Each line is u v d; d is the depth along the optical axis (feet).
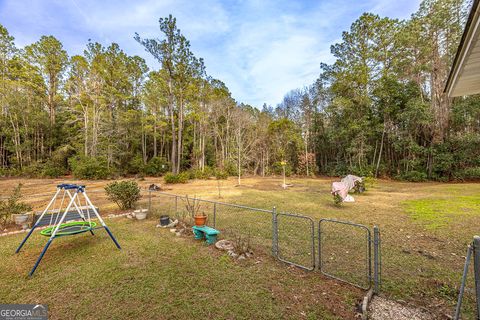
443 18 52.29
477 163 52.70
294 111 97.60
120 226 19.08
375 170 66.03
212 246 14.32
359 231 17.53
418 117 55.72
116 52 81.10
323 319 7.47
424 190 41.34
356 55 67.92
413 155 60.49
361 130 65.87
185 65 65.62
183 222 19.39
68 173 77.56
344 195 29.89
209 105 79.61
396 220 20.68
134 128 84.74
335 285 9.64
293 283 9.82
